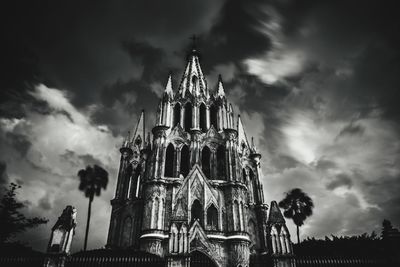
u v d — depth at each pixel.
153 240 41.88
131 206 52.38
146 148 58.69
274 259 29.52
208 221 46.00
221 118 58.62
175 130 55.41
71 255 29.78
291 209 53.03
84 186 51.19
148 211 45.06
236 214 46.28
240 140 62.28
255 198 56.44
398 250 29.67
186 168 53.41
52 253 27.66
